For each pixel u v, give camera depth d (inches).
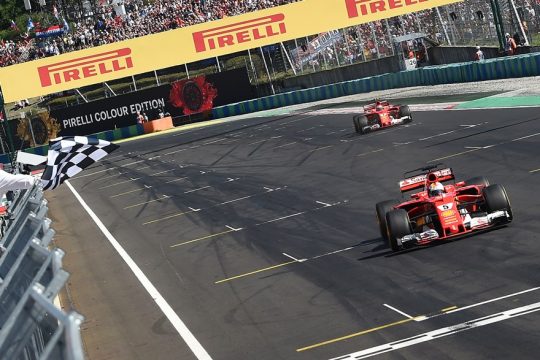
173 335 1241.4
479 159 2124.8
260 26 4571.9
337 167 2596.0
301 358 1011.9
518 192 1657.2
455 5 5147.6
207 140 4571.9
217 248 1833.2
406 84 5054.1
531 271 1132.5
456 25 5226.4
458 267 1227.9
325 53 6028.5
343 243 1590.8
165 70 6845.5
